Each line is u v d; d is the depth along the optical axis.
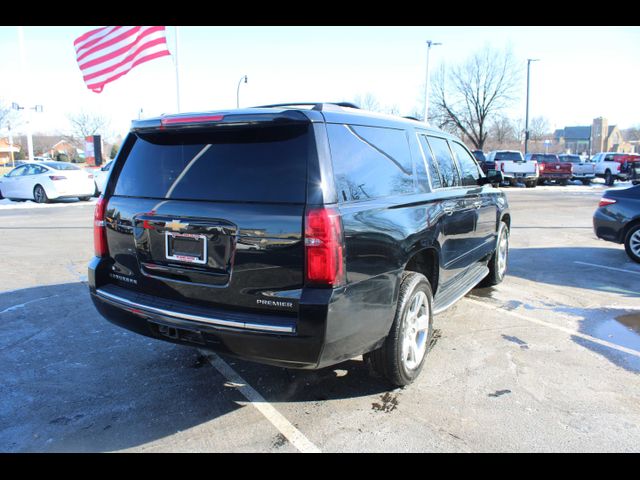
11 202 18.50
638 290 6.57
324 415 3.38
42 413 3.39
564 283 6.92
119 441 3.08
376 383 3.83
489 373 4.00
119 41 15.80
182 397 3.62
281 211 2.86
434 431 3.19
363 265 3.07
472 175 5.46
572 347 4.56
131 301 3.38
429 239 3.90
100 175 19.66
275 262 2.87
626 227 8.32
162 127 3.27
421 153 4.18
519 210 16.47
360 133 3.37
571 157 33.78
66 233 10.77
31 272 7.23
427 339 3.95
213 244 3.03
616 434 3.17
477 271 5.81
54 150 81.00
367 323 3.15
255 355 2.95
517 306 5.81
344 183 3.05
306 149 2.91
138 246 3.40
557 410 3.45
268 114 2.93
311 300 2.79
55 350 4.44
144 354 4.37
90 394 3.65
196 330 3.04
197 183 3.16
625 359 4.30
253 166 3.02
